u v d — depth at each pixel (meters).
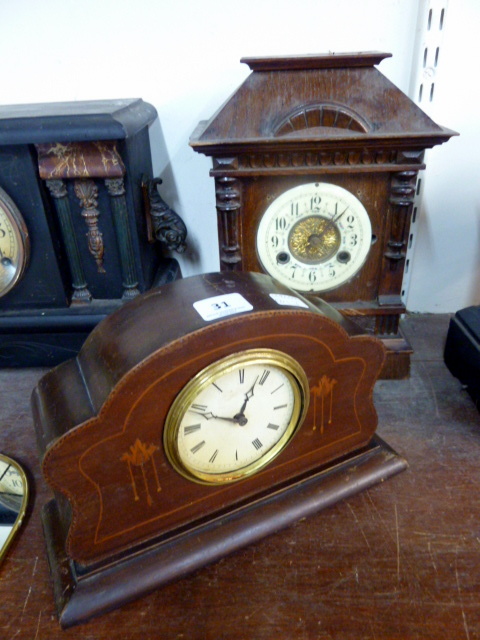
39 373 0.84
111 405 0.42
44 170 0.68
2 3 0.77
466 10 0.74
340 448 0.60
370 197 0.67
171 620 0.47
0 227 0.71
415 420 0.71
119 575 0.49
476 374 0.70
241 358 0.45
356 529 0.55
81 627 0.47
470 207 0.88
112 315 0.51
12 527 0.61
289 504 0.56
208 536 0.52
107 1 0.77
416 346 0.89
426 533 0.54
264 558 0.52
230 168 0.64
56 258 0.75
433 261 0.94
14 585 0.51
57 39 0.80
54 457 0.42
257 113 0.62
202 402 0.46
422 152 0.63
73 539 0.47
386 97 0.61
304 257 0.71
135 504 0.49
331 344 0.51
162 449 0.47
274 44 0.80
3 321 0.78
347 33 0.79
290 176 0.65
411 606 0.47
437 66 0.77
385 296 0.74
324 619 0.46
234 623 0.47
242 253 0.71
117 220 0.73
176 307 0.47
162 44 0.81
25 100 0.85
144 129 0.82
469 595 0.48
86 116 0.65
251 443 0.52
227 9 0.78
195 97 0.85
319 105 0.60
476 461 0.63
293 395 0.52
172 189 0.92
